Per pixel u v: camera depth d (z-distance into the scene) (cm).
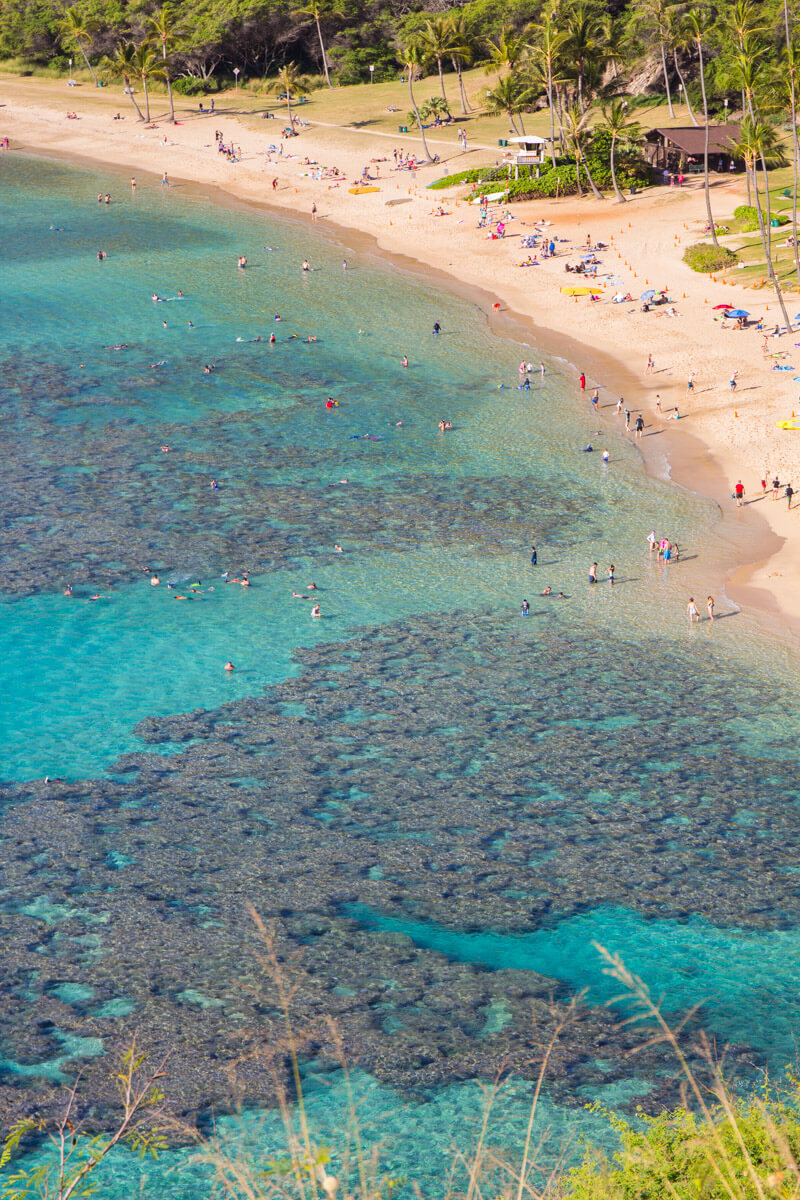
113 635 5209
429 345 9538
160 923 3247
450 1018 2844
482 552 6191
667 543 6031
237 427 7825
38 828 3741
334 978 3009
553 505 6750
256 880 3481
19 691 4709
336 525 6469
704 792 4006
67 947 3127
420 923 3278
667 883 3481
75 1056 2684
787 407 7838
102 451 7312
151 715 4556
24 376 8544
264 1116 2469
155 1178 2258
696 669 4969
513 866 3575
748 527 6419
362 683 4847
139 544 6112
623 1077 2619
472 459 7419
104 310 10200
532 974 3056
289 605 5556
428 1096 2539
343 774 4141
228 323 9981
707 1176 757
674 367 8731
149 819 3819
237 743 4356
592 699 4706
